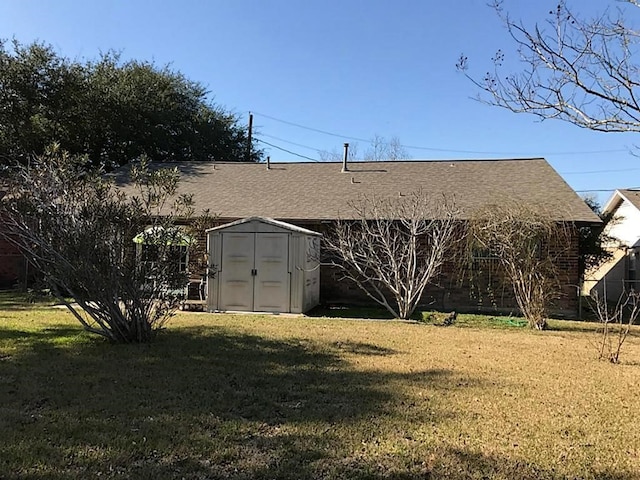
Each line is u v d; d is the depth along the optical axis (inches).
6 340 300.4
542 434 161.9
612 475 133.7
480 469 135.0
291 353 279.7
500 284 519.8
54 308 450.3
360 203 568.4
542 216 422.9
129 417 168.1
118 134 991.6
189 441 148.0
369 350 293.9
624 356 289.4
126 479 123.9
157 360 254.1
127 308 300.0
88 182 295.0
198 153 1133.7
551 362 270.2
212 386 208.2
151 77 1054.4
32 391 195.0
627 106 184.4
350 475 129.1
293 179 689.0
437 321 444.1
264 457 138.6
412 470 133.2
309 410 179.5
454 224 481.4
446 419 173.8
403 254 464.8
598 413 184.4
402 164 713.6
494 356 283.0
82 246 279.1
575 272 506.0
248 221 489.7
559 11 198.7
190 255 328.5
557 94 202.2
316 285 555.8
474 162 697.0
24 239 286.4
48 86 865.5
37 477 123.6
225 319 420.2
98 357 257.9
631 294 402.0
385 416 174.7
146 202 308.8
